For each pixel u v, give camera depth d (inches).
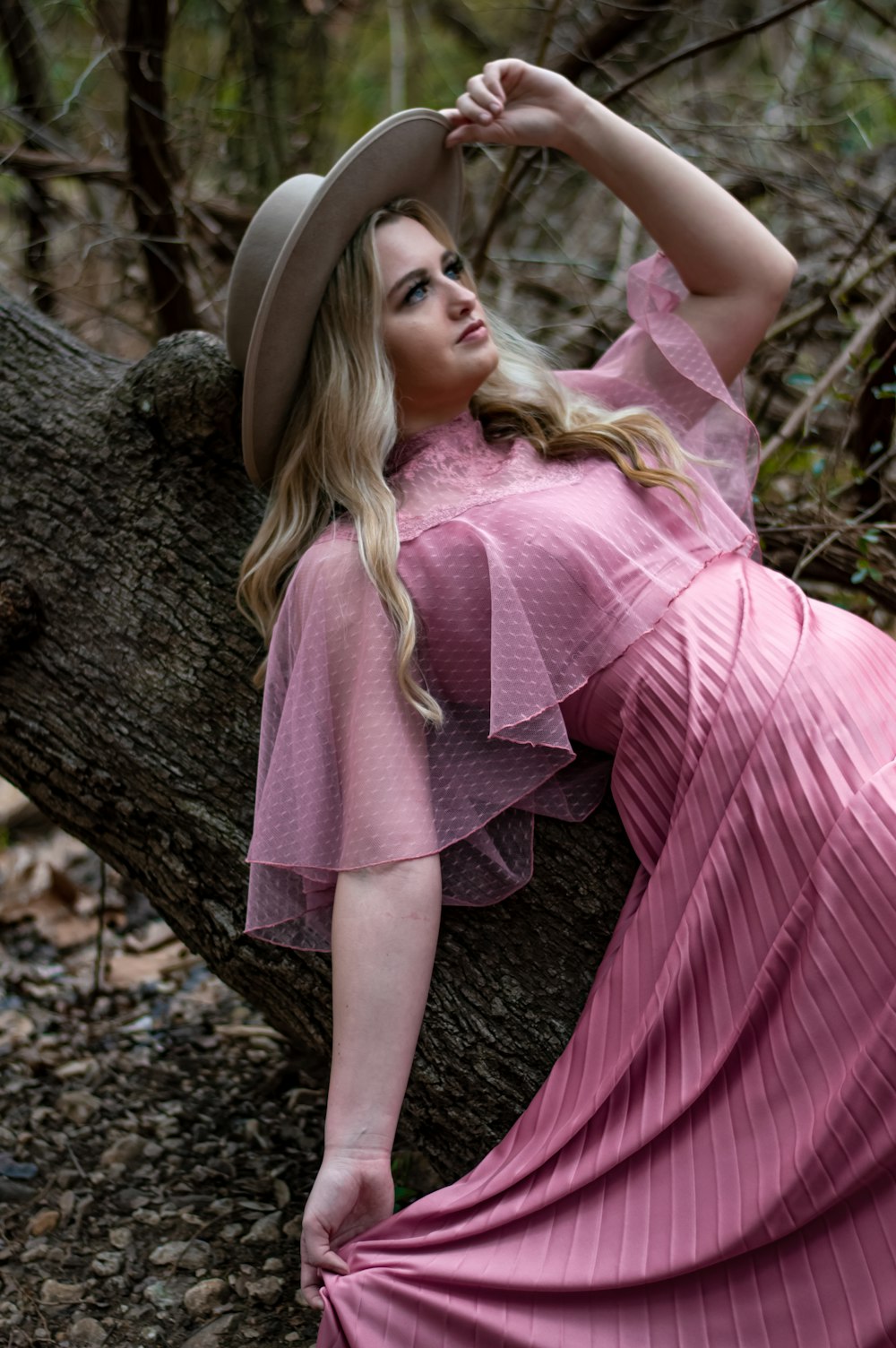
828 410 126.1
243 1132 97.9
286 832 68.0
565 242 158.9
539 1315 59.6
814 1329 56.5
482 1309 59.9
